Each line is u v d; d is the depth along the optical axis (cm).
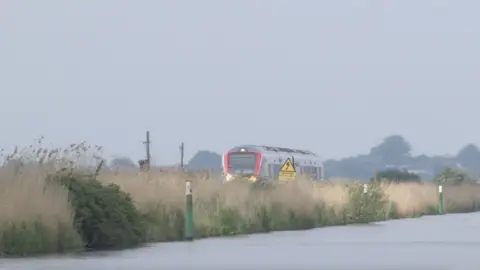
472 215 19475
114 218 8306
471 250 7150
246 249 7575
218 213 10575
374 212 15188
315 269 5569
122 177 9681
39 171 8075
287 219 12038
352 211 14325
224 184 11475
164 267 5769
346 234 10250
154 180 10119
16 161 8212
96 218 8138
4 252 7031
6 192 7388
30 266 5844
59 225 7569
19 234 7181
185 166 12750
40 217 7375
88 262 6194
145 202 9406
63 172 8300
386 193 17688
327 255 6750
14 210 7256
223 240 9131
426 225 13000
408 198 18512
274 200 12081
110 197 8419
